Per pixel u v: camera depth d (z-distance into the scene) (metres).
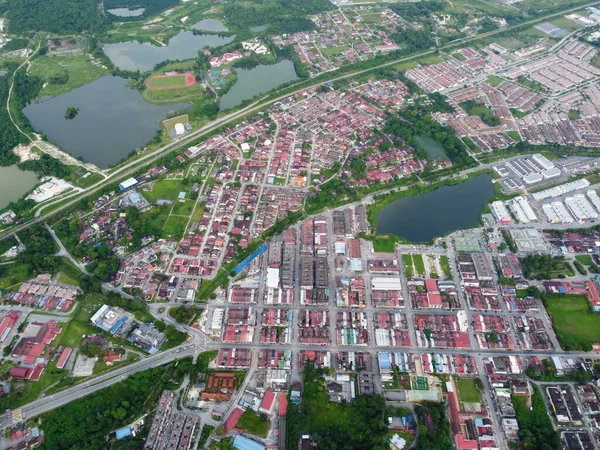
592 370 171.75
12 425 157.00
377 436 148.62
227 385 166.25
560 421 156.75
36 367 172.50
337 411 160.00
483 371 173.00
